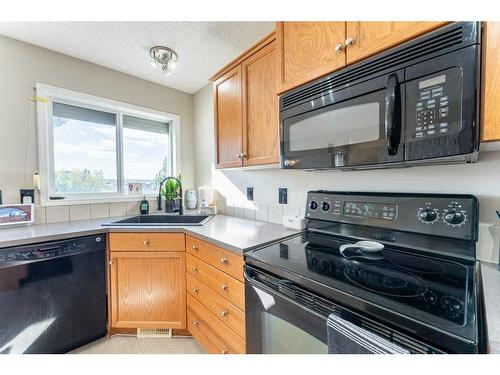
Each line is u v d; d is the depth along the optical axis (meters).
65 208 1.91
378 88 0.84
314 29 1.05
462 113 0.65
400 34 0.78
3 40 1.66
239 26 1.56
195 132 2.71
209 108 2.49
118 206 2.21
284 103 1.19
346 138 0.94
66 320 1.49
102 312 1.64
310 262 0.92
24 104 1.73
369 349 0.58
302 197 1.60
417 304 0.61
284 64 1.18
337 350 0.64
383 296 0.65
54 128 1.92
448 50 0.68
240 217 2.10
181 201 2.41
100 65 2.08
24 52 1.73
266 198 1.86
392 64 0.80
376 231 1.12
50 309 1.43
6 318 1.29
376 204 1.12
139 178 2.44
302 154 1.11
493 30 0.63
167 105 2.53
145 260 1.64
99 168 2.18
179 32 1.63
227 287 1.21
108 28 1.59
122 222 1.89
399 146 0.78
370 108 0.86
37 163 1.79
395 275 0.79
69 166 2.00
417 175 1.08
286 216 1.60
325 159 1.02
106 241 1.65
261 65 1.42
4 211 1.59
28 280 1.35
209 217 2.07
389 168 1.14
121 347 1.60
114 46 1.80
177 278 1.63
